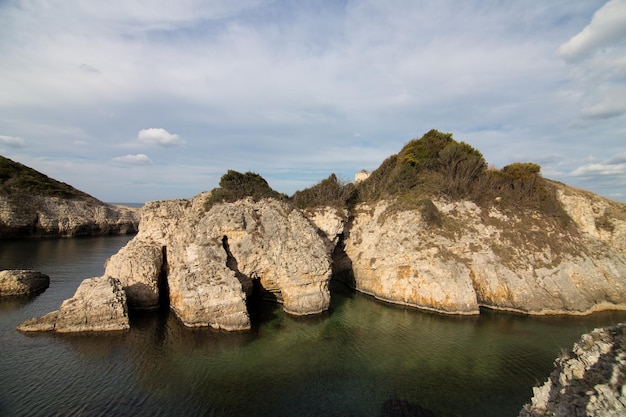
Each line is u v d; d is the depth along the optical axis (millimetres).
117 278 33594
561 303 36531
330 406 19156
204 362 23547
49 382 20484
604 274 41188
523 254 39969
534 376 22797
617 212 48250
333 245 44875
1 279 37281
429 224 41312
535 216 44594
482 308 37156
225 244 35000
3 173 91188
